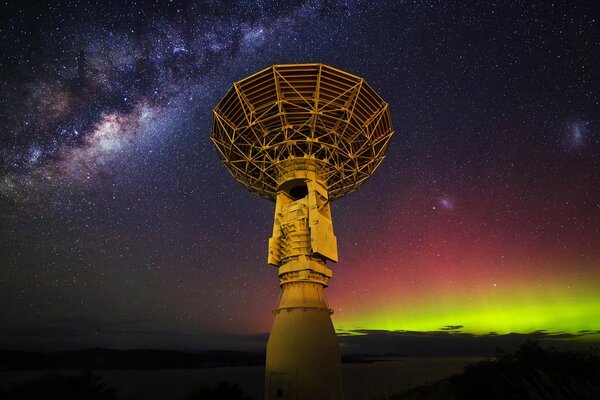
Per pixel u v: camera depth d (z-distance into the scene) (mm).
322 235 19641
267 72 19719
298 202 21219
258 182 24656
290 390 17047
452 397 15562
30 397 22812
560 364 12641
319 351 17641
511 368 13508
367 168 24203
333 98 20547
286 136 20844
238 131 21609
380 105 22000
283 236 20984
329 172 22500
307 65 19469
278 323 18797
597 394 5285
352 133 21812
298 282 19516
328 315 19016
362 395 7855
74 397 23656
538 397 6031
